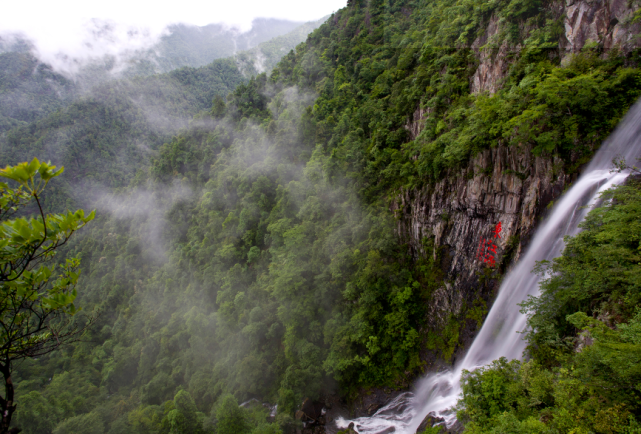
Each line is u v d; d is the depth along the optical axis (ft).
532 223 92.48
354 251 136.87
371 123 170.40
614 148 75.72
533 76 86.43
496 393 67.72
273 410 130.62
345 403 129.49
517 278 96.48
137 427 136.46
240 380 141.38
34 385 194.80
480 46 115.55
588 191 78.95
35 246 18.65
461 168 112.16
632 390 46.14
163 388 169.58
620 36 76.95
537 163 90.27
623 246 59.77
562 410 49.75
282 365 139.23
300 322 140.87
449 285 120.16
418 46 164.76
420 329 126.31
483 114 97.14
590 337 58.85
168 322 209.36
